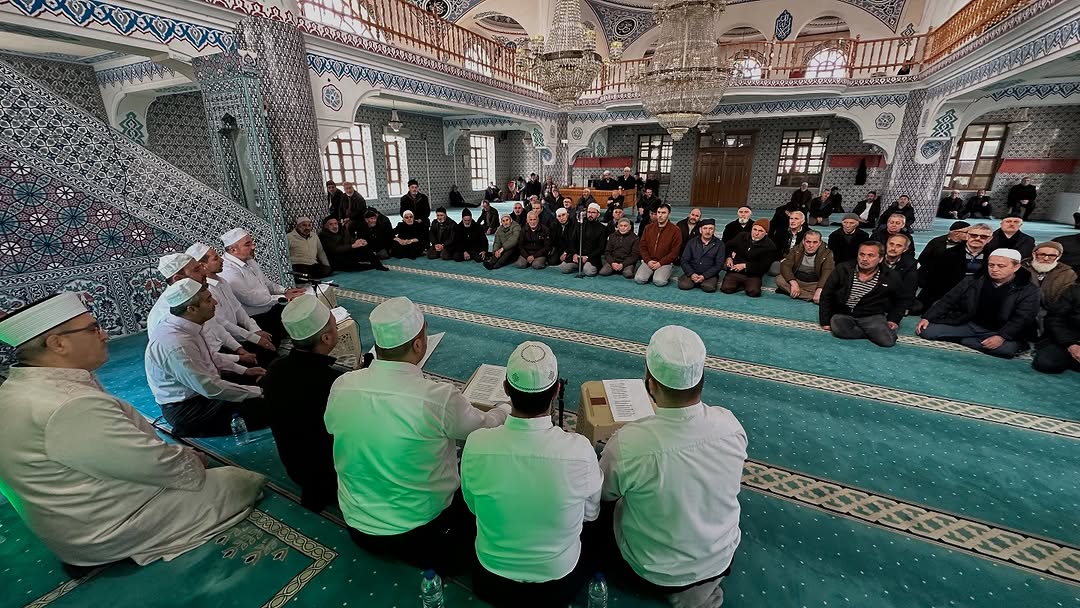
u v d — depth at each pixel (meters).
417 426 1.34
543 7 9.08
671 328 1.25
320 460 1.71
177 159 7.56
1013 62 5.41
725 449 1.25
